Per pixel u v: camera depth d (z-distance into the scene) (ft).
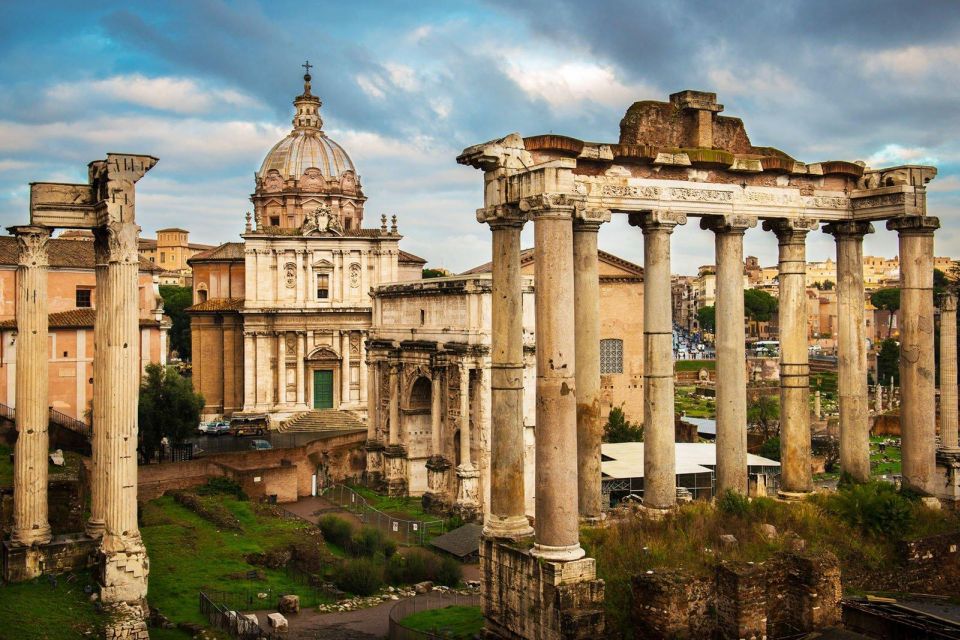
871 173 140.05
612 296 388.78
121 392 118.83
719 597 100.37
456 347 269.03
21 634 104.32
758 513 125.29
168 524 192.95
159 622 128.47
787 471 134.92
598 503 119.24
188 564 166.91
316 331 374.22
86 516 157.48
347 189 415.44
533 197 103.09
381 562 191.01
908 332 138.82
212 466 248.52
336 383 376.68
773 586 104.01
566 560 100.07
